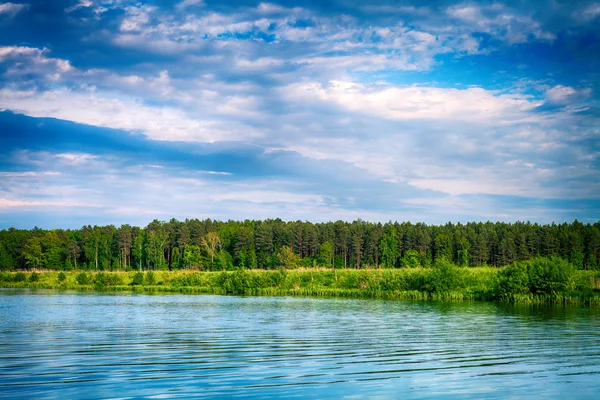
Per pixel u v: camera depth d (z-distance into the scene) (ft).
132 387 69.41
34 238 586.86
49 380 73.15
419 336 116.47
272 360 87.76
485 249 570.87
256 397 65.00
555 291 225.56
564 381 74.28
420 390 68.74
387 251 572.10
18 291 297.94
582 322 145.38
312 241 581.12
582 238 557.33
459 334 120.16
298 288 284.61
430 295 242.99
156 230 602.85
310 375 76.64
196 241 581.53
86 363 85.10
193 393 66.54
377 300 230.27
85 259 619.26
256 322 143.84
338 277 306.55
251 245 565.12
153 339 111.55
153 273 351.87
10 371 78.95
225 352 95.40
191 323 141.69
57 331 124.88
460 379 74.90
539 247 576.20
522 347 102.22
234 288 288.71
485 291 245.65
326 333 121.39
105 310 181.37
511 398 65.77
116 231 618.85
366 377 75.72
